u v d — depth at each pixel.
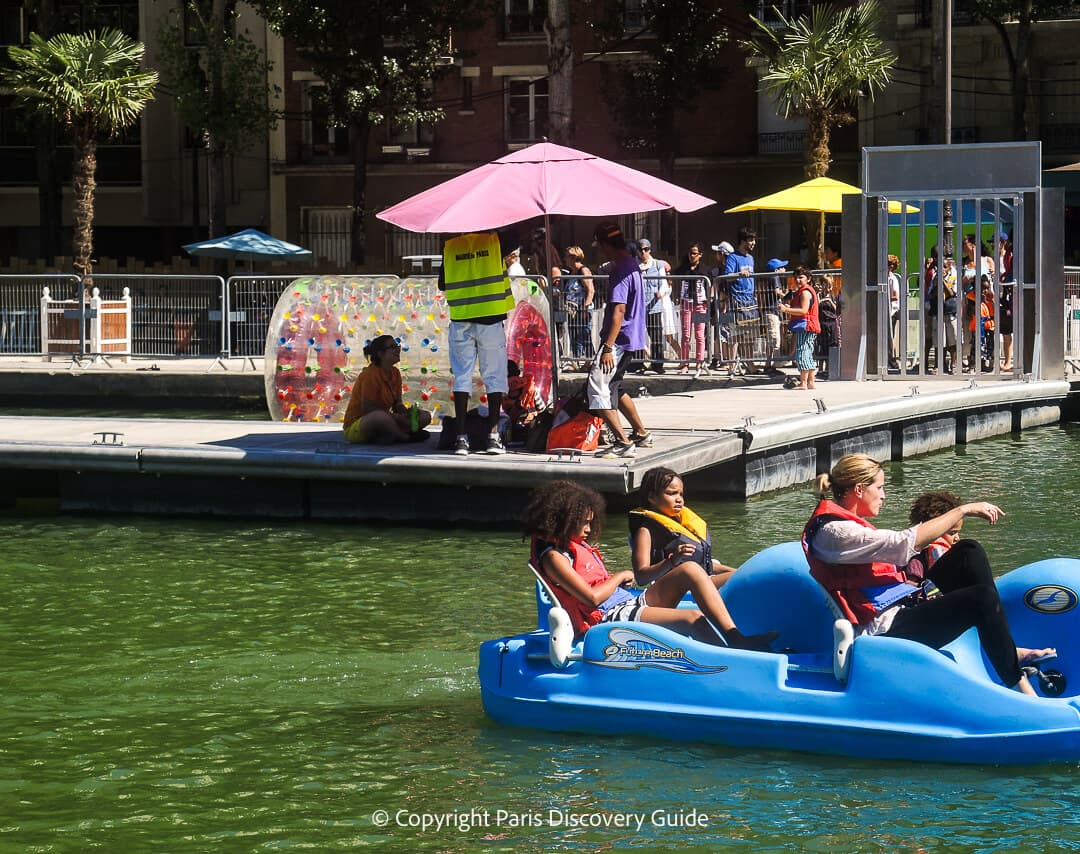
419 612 12.71
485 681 9.80
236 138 49.59
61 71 37.22
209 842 7.79
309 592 13.49
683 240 54.12
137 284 31.36
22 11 60.22
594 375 15.91
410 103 49.22
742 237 27.58
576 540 9.78
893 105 51.66
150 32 57.84
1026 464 20.86
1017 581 9.37
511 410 17.39
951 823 7.78
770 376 26.53
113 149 59.84
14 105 49.22
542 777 8.63
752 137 53.38
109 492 17.75
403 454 16.45
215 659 11.34
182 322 31.17
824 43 34.19
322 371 20.59
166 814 8.19
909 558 8.98
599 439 16.95
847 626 8.80
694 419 19.23
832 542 9.06
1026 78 48.72
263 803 8.34
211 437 18.47
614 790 8.38
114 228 60.69
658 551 9.77
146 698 10.38
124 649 11.66
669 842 7.62
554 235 47.75
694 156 53.69
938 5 28.02
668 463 15.96
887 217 25.48
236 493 17.36
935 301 26.14
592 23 49.94
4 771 8.91
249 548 15.50
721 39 49.03
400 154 56.53
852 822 7.83
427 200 15.23
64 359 31.88
